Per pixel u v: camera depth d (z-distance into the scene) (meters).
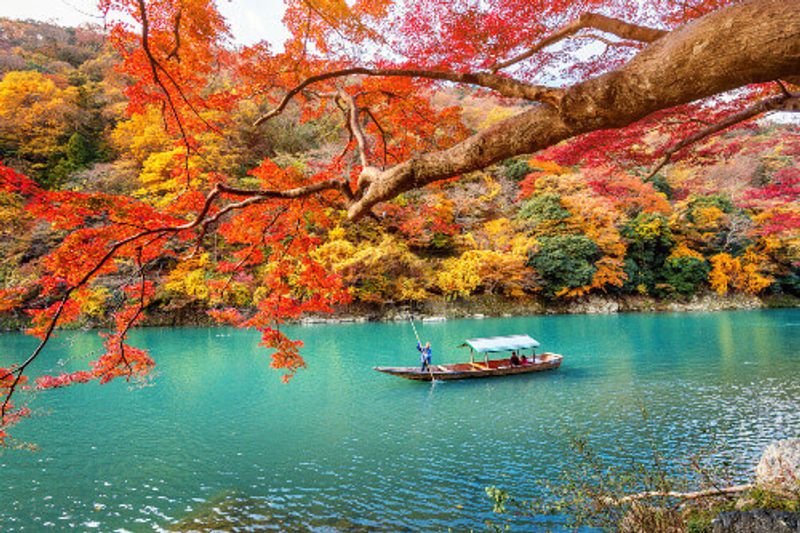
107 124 38.91
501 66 3.95
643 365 16.58
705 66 1.43
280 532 6.47
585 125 1.85
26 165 33.78
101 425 11.39
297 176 4.83
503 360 17.16
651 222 36.75
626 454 8.55
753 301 37.88
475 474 8.11
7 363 18.20
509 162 41.09
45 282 4.68
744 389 12.88
